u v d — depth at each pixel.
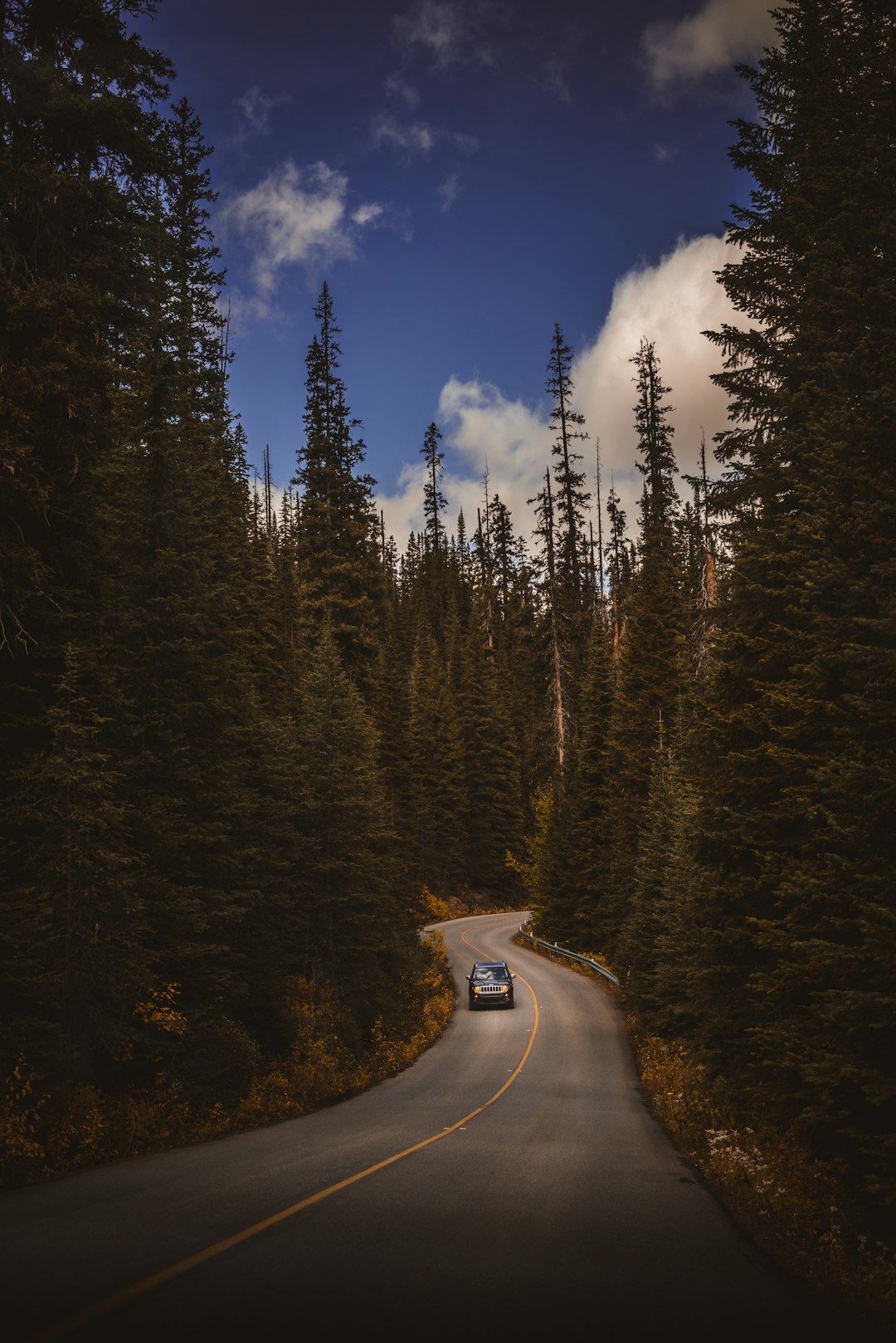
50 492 12.02
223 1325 5.14
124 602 17.44
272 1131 15.24
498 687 95.00
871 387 10.79
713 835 13.21
